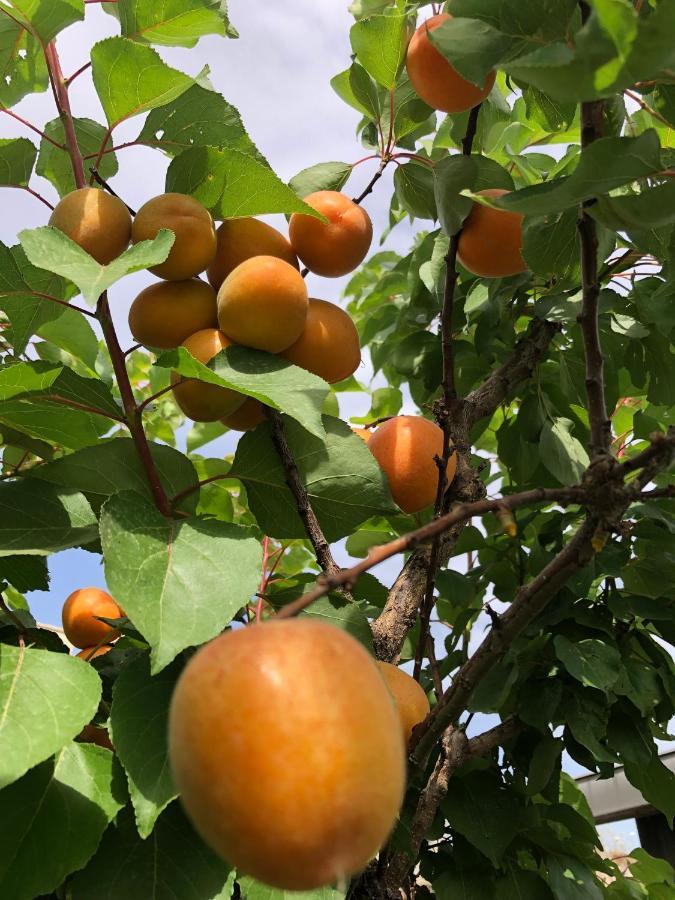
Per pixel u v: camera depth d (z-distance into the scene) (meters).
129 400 0.32
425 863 0.43
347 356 0.36
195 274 0.34
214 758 0.16
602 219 0.24
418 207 0.43
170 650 0.24
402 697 0.31
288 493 0.34
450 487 0.38
